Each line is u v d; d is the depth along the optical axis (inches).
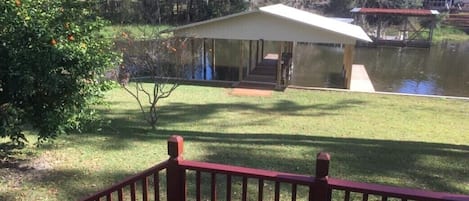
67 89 206.4
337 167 252.1
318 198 108.3
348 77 647.8
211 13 1328.7
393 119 455.5
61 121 209.9
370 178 235.9
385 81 808.3
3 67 193.0
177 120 413.4
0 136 191.6
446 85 780.0
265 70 748.0
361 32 725.3
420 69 949.8
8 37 193.3
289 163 258.2
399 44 1331.2
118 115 422.3
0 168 223.6
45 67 193.5
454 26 1617.9
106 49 231.9
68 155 255.3
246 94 577.6
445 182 231.9
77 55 201.2
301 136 342.6
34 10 205.3
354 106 520.7
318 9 1675.7
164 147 283.6
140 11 1008.9
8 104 200.5
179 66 651.5
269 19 630.5
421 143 330.3
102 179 220.2
